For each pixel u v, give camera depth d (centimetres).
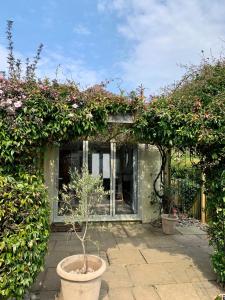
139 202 723
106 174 720
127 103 341
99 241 561
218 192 350
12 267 272
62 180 690
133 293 344
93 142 714
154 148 736
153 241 560
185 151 397
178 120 334
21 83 296
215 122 321
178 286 362
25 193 288
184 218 746
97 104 320
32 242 280
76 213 359
